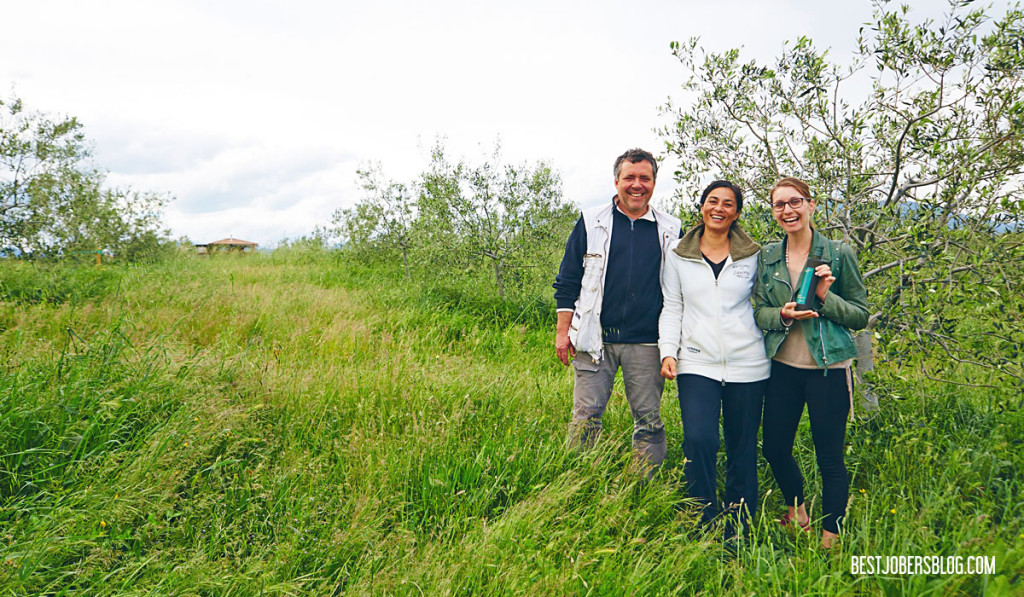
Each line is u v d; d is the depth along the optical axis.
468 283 8.14
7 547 2.08
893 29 3.60
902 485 2.92
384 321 6.23
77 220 8.48
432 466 2.94
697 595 2.29
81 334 4.04
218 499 2.61
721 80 4.25
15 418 2.78
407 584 2.13
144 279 7.62
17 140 7.73
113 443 2.88
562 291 3.38
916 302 3.27
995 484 2.91
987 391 3.78
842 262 2.75
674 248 3.03
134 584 2.13
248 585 2.13
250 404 3.46
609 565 2.29
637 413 3.28
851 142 3.71
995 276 3.20
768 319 2.82
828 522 2.69
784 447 2.92
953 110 3.55
